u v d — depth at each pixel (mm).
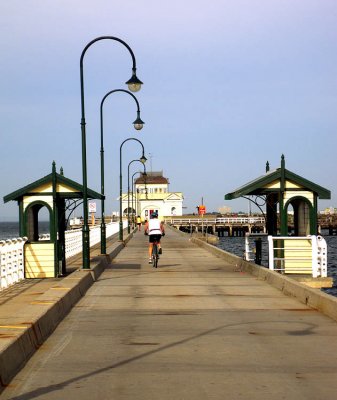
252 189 21812
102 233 30703
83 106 21500
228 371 8391
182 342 10312
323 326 11781
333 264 57688
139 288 18406
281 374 8227
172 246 45000
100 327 11773
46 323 11039
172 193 139000
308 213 22500
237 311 13773
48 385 7715
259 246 24203
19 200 20641
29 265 20359
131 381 7902
